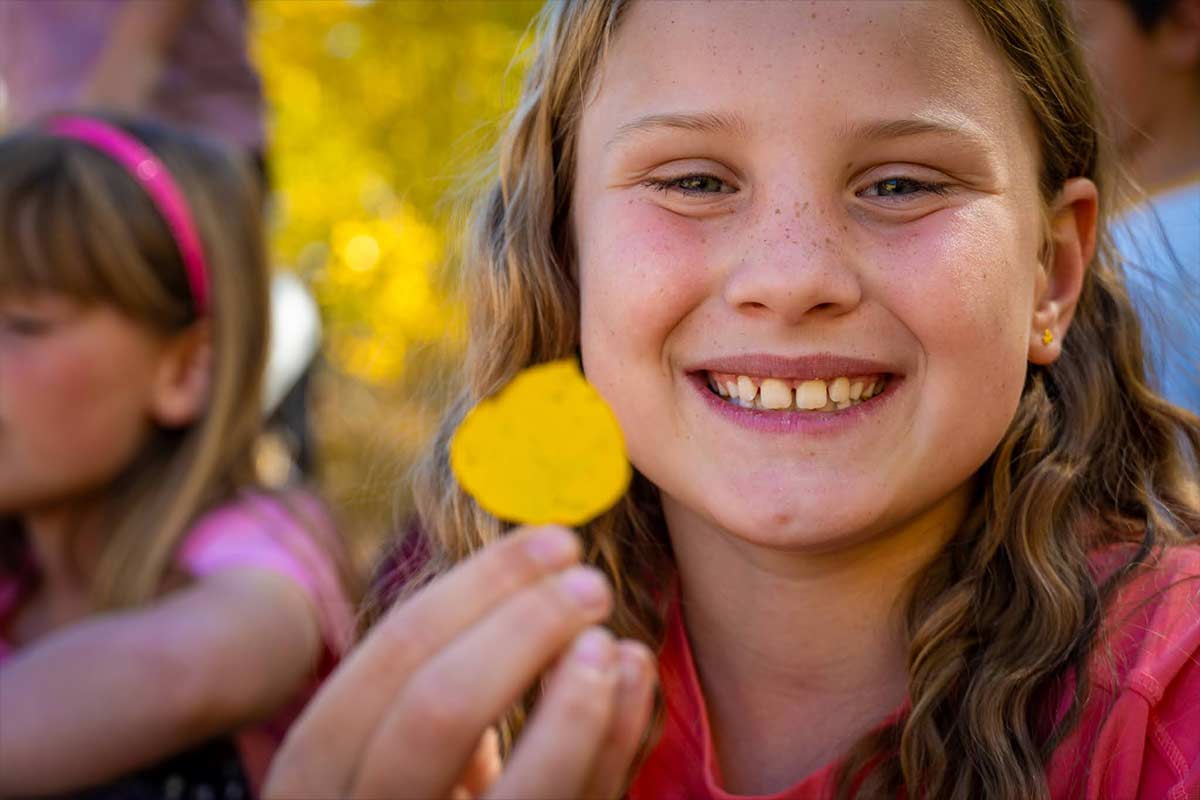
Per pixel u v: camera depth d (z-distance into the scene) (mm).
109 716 551
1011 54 478
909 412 451
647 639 520
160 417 649
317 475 1183
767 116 446
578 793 375
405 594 567
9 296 607
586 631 389
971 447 455
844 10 449
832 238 444
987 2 468
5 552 662
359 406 1348
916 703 473
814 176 446
